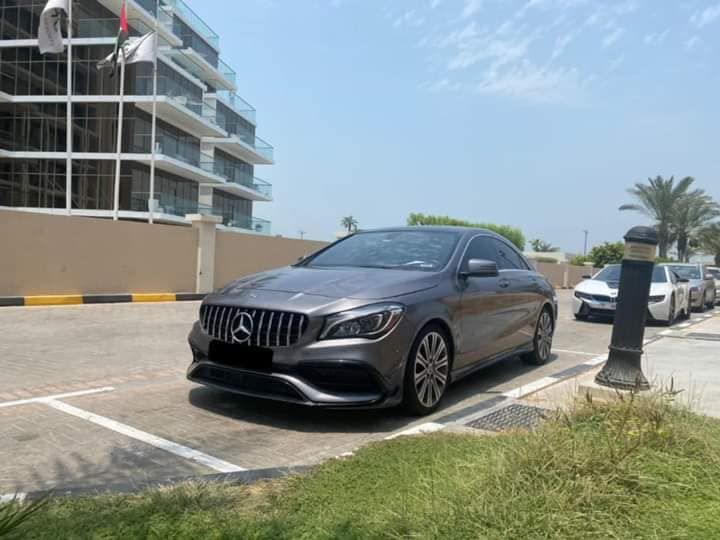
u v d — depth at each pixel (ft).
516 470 9.37
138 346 26.78
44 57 128.26
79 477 11.50
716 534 8.08
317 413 15.98
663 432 10.94
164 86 131.34
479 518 8.37
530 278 22.98
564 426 11.10
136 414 15.78
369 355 14.02
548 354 24.68
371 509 9.30
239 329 14.75
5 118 128.57
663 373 21.06
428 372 15.93
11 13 128.06
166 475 11.64
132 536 8.48
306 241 72.59
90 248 48.08
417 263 18.10
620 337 15.76
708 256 173.17
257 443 13.66
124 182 130.82
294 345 14.11
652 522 8.38
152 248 53.11
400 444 12.46
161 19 145.59
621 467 9.45
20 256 43.39
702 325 41.11
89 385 18.99
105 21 130.93
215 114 157.07
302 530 8.57
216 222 58.13
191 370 16.01
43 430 14.35
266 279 16.63
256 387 14.80
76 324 33.55
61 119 130.21
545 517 8.29
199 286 57.00
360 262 18.67
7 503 9.33
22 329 31.07
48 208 128.06
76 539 8.34
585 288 42.60
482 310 18.61
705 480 9.64
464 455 11.33
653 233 15.56
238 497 10.12
